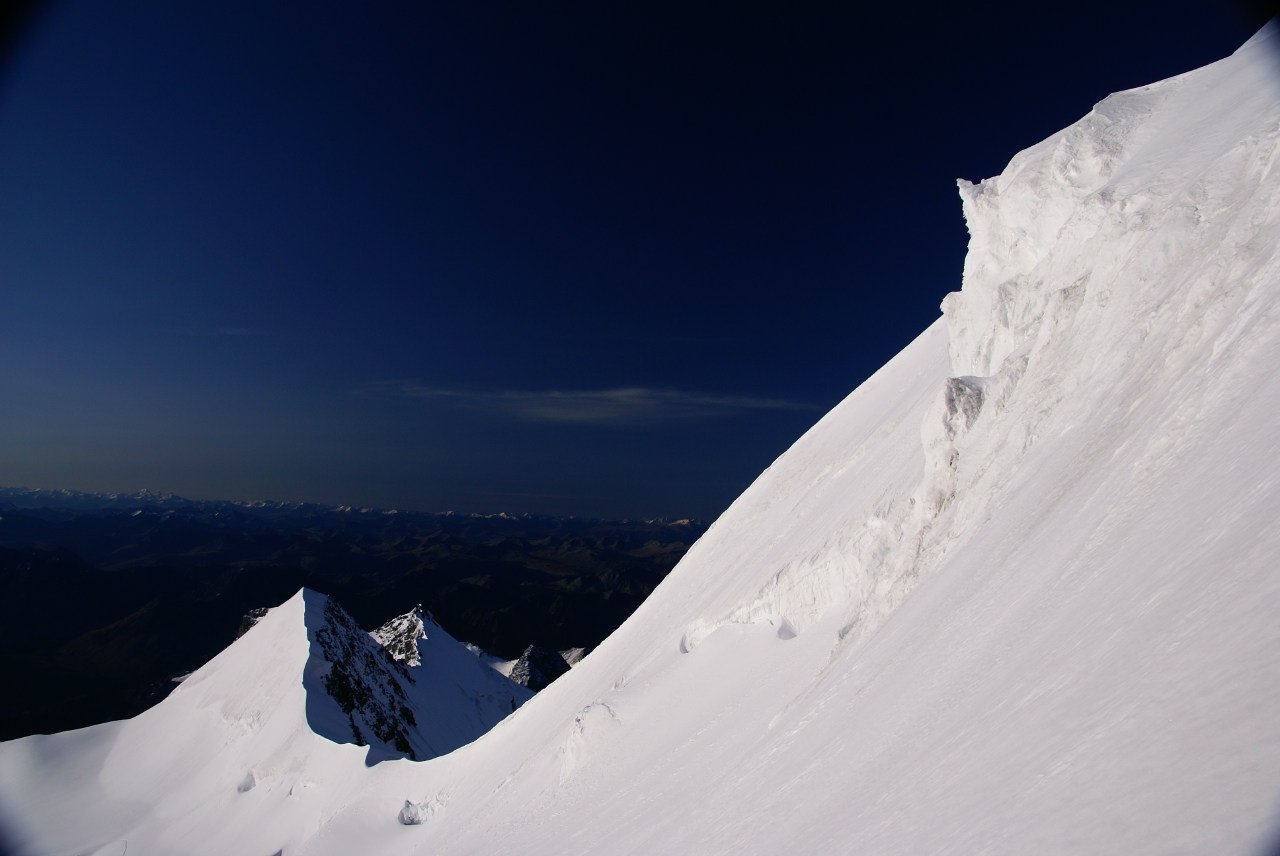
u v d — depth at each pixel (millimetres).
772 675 30344
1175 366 15008
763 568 41406
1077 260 23984
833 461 47531
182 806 99250
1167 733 6918
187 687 132875
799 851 13195
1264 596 7250
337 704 110875
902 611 21516
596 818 30438
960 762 10781
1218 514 9664
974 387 25688
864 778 13938
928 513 25391
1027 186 28328
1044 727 9344
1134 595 10117
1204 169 19797
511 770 50844
